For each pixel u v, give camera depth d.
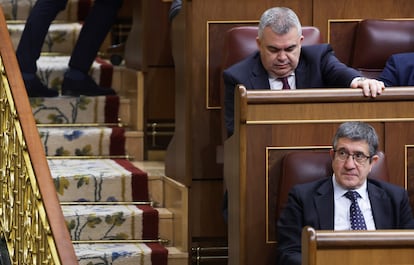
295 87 13.84
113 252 15.01
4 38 14.23
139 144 17.95
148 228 15.80
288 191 12.66
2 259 14.14
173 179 15.99
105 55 20.70
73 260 11.32
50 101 18.00
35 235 12.38
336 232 10.17
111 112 18.34
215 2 15.19
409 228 12.42
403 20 15.63
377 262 10.27
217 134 15.27
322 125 12.85
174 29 16.08
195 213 15.33
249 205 12.85
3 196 14.32
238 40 14.50
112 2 18.31
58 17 20.45
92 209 15.89
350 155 12.23
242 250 12.63
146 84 18.00
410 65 14.63
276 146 12.81
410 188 13.09
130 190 16.36
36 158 12.57
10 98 13.61
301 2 15.48
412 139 12.98
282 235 12.38
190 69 15.19
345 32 15.62
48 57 19.62
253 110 12.67
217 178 15.33
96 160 17.64
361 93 12.77
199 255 15.46
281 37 13.52
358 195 12.40
